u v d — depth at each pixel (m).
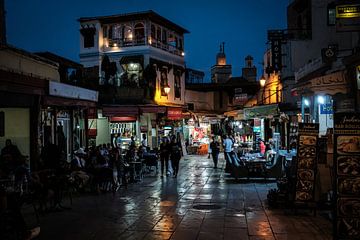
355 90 13.44
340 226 7.71
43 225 10.38
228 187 16.67
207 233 9.43
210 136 42.94
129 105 29.61
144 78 34.50
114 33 36.19
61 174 12.78
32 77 14.52
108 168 15.30
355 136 7.72
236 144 32.22
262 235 9.19
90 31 36.09
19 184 12.15
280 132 29.56
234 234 9.30
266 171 18.22
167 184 17.94
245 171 18.36
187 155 38.16
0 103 13.27
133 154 19.48
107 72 34.91
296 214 11.11
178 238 9.07
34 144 15.27
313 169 10.84
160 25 37.75
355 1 13.27
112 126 31.59
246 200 13.55
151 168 25.09
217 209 12.09
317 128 10.83
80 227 10.15
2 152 13.66
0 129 15.20
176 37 41.59
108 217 11.23
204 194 14.95
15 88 13.60
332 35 24.36
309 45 25.38
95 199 14.14
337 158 7.76
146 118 32.88
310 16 25.81
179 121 38.75
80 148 19.75
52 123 17.88
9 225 7.25
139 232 9.61
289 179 12.04
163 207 12.54
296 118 25.27
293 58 26.23
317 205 11.44
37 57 16.77
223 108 50.03
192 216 11.20
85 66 36.47
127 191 15.96
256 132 34.25
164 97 37.84
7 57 14.45
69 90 16.98
